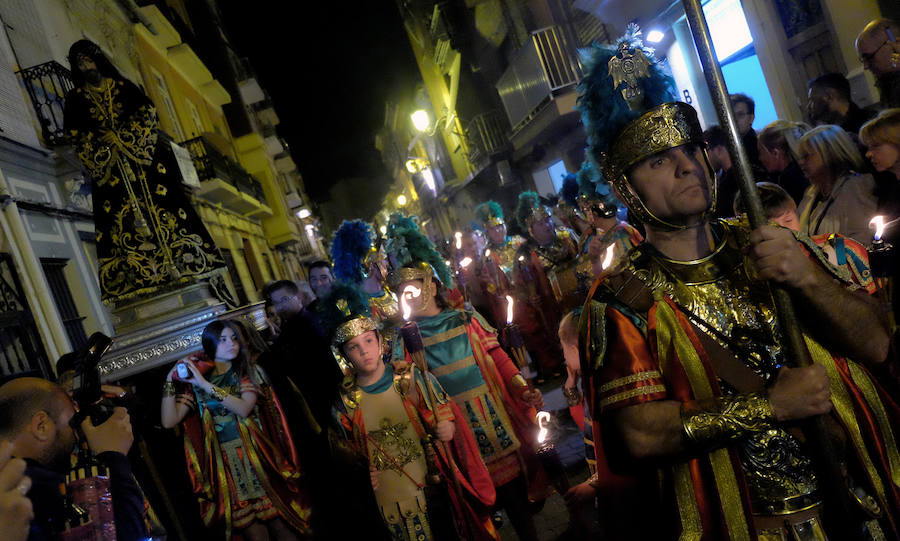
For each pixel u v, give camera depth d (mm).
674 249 1559
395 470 3404
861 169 3648
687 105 1527
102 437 2367
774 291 1404
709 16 9336
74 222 8664
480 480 3402
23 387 2223
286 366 4633
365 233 4523
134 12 14516
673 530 1481
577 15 14430
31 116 8305
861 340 1447
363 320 3482
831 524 1454
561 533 3742
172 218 5004
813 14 7406
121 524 2275
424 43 26562
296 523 4090
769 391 1352
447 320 3824
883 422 1484
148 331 4660
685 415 1372
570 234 7020
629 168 1546
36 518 2070
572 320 3432
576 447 5012
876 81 4363
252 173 26188
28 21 9227
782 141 4656
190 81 20547
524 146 19078
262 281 20125
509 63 17594
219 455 4090
